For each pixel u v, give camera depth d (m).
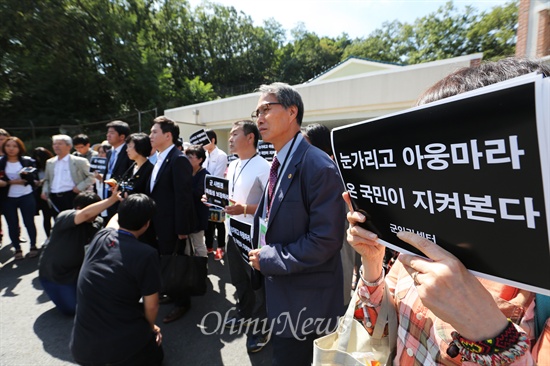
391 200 0.64
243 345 2.23
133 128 19.47
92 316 1.68
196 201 3.33
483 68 0.62
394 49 34.22
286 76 44.38
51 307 2.77
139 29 27.73
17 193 3.79
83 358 1.70
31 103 19.50
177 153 2.55
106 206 2.48
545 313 0.51
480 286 0.48
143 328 1.78
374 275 0.84
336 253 1.32
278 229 1.38
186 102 26.03
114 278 1.68
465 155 0.47
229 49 39.78
